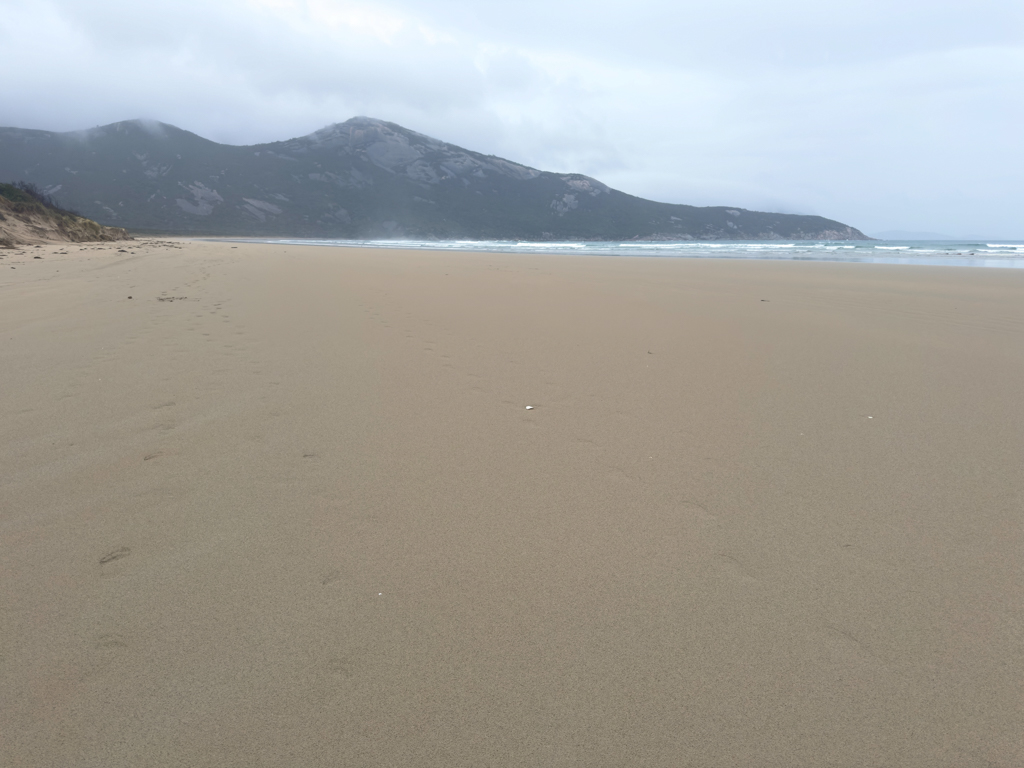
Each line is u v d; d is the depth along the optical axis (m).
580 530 1.91
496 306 6.66
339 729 1.16
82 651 1.36
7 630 1.42
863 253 24.31
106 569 1.67
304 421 2.86
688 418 2.97
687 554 1.77
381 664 1.33
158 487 2.16
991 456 2.48
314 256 17.22
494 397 3.28
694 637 1.42
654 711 1.21
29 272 9.59
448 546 1.81
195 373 3.65
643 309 6.56
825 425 2.87
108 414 2.91
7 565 1.68
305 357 4.11
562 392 3.38
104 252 16.20
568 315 6.08
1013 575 1.66
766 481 2.26
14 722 1.17
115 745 1.12
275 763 1.09
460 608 1.52
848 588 1.61
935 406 3.15
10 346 4.30
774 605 1.54
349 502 2.07
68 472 2.27
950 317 6.04
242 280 9.02
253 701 1.22
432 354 4.25
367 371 3.77
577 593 1.58
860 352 4.44
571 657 1.35
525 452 2.53
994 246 31.45
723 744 1.14
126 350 4.22
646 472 2.34
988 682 1.29
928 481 2.25
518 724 1.18
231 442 2.59
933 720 1.20
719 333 5.17
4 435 2.63
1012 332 5.21
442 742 1.14
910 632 1.44
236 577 1.64
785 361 4.16
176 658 1.34
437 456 2.48
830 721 1.19
